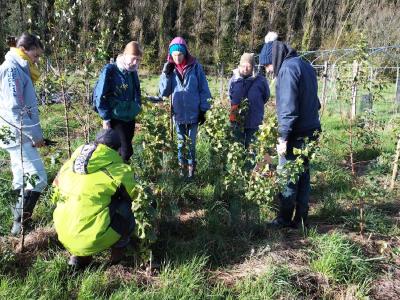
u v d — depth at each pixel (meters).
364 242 4.32
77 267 3.71
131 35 28.17
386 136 8.22
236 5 25.59
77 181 3.56
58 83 5.50
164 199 4.58
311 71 4.29
